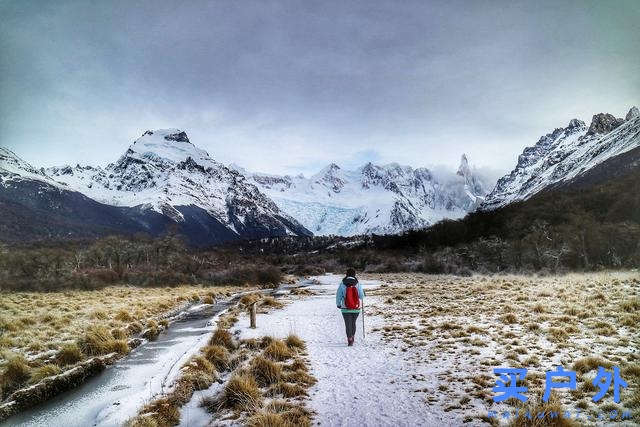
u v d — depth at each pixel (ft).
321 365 34.78
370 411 24.23
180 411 27.22
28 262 217.36
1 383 31.68
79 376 35.58
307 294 116.57
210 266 266.16
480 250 239.71
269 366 32.04
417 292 94.99
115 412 27.20
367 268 318.45
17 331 50.78
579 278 103.24
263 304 84.48
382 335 45.52
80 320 60.39
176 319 73.26
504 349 35.09
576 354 31.65
